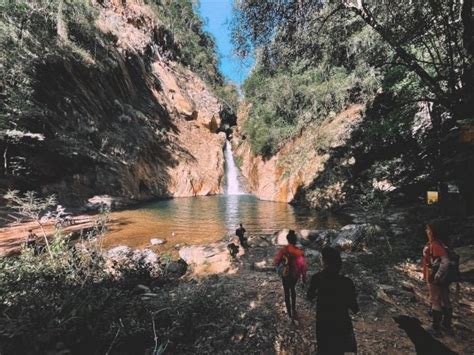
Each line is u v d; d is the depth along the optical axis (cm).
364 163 1967
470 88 854
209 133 4462
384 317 472
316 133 2608
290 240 497
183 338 414
